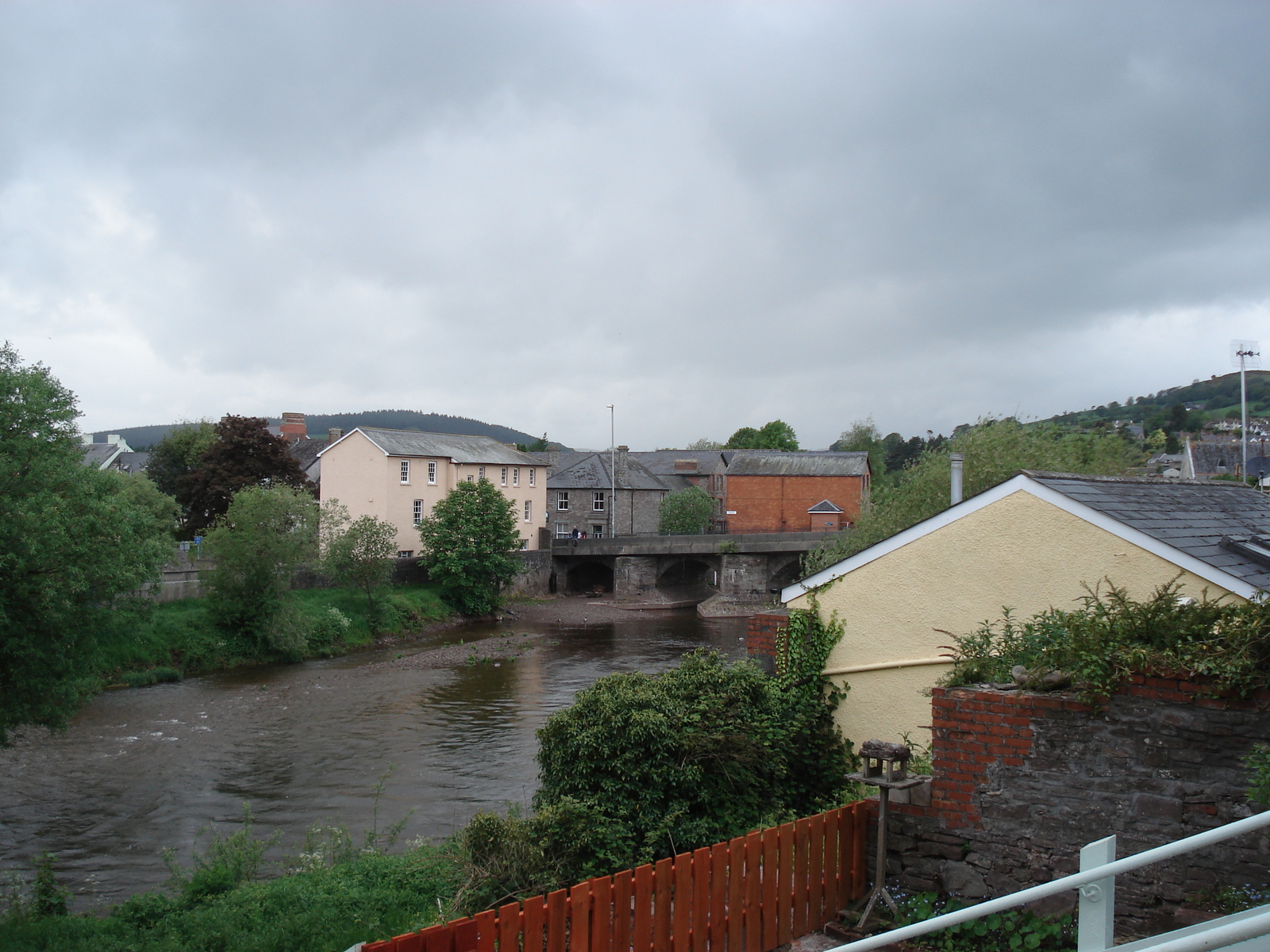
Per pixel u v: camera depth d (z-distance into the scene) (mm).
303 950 9805
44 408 17281
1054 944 6691
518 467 70125
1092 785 6805
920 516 25469
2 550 16469
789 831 7605
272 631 40906
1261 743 6098
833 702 12289
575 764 10719
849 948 4359
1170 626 6773
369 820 20062
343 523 54156
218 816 20594
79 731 28531
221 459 61125
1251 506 14484
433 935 6297
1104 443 27453
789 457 78312
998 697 7254
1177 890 6359
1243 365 46375
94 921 12023
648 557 66188
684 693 11172
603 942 6898
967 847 7383
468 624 54344
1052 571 10641
